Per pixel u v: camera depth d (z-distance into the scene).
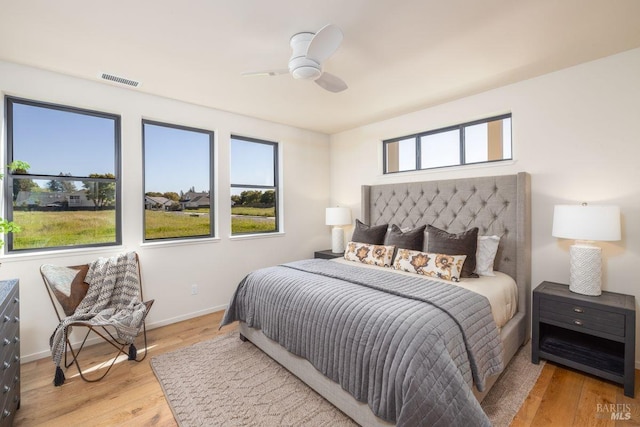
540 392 1.97
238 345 2.67
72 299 2.42
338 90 2.35
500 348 1.89
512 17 1.84
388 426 1.46
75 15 1.79
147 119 3.12
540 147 2.71
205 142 3.58
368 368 1.55
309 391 2.01
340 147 4.63
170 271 3.20
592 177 2.45
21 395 1.98
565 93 2.57
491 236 2.85
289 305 2.12
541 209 2.72
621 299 2.12
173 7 1.72
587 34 2.04
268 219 4.20
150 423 1.74
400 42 2.12
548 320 2.26
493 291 2.26
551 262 2.67
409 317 1.58
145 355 2.49
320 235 4.67
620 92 2.32
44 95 2.51
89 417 1.78
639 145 2.25
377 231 3.41
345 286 2.12
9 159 2.46
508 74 2.66
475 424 1.31
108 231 2.91
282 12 1.78
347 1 1.69
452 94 3.11
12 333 1.71
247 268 3.84
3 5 1.69
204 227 3.57
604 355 2.19
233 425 1.70
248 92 3.03
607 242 2.38
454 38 2.08
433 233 2.88
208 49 2.20
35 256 2.46
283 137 4.21
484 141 3.17
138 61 2.38
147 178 3.19
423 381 1.32
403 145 3.91
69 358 2.46
